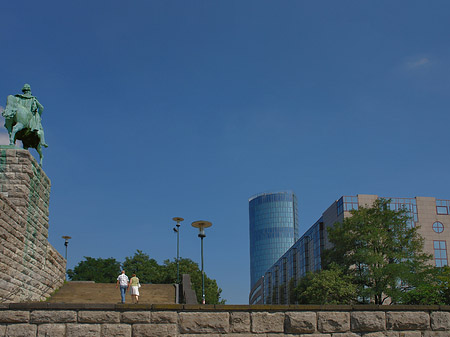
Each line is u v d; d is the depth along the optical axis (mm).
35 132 25672
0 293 19875
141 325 12148
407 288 44688
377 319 12844
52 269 27750
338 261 47281
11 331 11766
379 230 44719
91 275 67562
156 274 64812
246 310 12562
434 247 80125
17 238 22000
